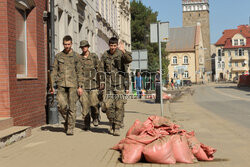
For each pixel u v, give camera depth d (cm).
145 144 527
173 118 1155
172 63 9288
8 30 768
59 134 787
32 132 820
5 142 638
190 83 7306
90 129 866
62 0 1305
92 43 2027
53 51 980
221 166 503
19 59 901
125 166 498
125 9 3684
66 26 1364
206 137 780
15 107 792
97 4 2177
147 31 5650
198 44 9125
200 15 11050
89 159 539
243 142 716
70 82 764
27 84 877
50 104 998
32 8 959
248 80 5147
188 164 511
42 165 502
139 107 1630
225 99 2289
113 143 673
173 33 9556
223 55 10225
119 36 3303
